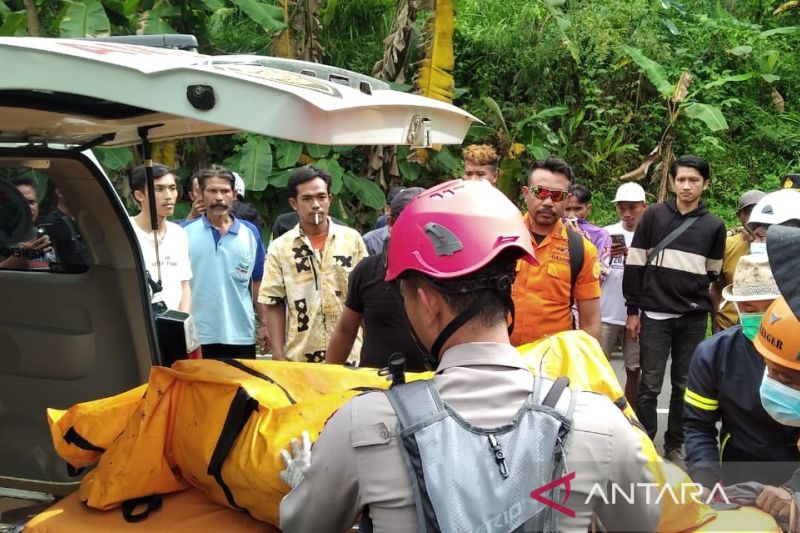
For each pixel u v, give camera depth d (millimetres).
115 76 2197
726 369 2773
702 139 12797
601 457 1599
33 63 2252
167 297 5309
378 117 2330
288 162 9773
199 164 10805
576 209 7277
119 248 3547
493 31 13109
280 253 5105
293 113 2088
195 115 2148
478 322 1687
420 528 1517
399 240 1732
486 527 1500
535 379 1678
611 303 7020
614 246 7074
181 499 2615
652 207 6285
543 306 4477
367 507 1622
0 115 2791
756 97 14023
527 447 1565
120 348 3598
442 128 2645
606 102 13172
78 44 2537
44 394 3627
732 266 6375
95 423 2740
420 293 1704
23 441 3623
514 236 1678
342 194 10602
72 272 3605
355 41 12469
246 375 2666
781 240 1847
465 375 1641
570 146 12773
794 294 1815
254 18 9391
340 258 5078
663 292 6137
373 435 1593
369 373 2869
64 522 2518
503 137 11578
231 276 5812
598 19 13016
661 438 6711
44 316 3629
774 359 2266
